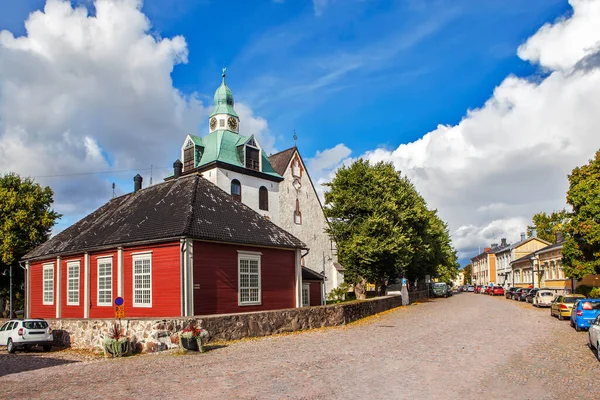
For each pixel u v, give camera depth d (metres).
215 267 24.47
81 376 12.80
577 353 15.50
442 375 11.95
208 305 23.78
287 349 16.98
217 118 46.22
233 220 27.31
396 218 43.25
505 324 25.59
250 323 21.00
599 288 38.38
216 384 11.15
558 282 57.22
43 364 17.45
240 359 14.91
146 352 17.86
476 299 60.16
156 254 24.44
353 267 41.59
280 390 10.41
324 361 14.13
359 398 9.68
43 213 42.62
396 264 42.75
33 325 22.17
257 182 45.12
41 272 33.97
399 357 14.77
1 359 19.56
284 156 50.47
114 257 26.81
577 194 36.22
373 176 42.44
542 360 14.16
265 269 27.47
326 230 44.12
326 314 26.16
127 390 10.78
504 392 10.17
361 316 31.05
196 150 43.81
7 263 40.38
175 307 23.19
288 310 23.38
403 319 29.91
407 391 10.26
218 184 41.31
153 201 30.06
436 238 65.38
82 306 29.00
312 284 40.41
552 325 25.06
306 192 51.03
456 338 19.50
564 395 9.92
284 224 47.59
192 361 14.83
